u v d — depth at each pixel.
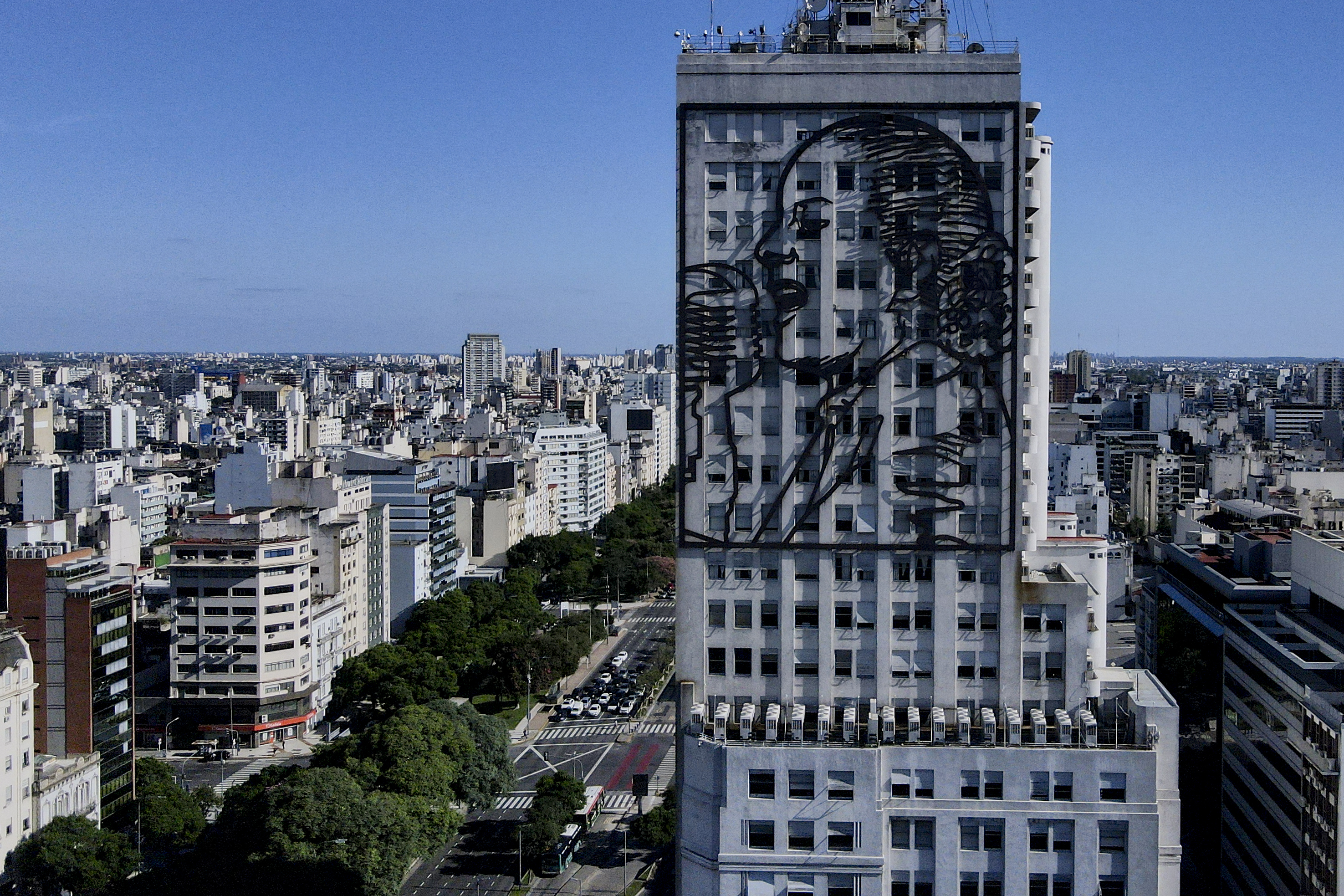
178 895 170.38
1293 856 165.75
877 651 125.25
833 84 121.62
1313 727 158.75
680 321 124.56
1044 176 139.75
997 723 122.50
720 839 119.69
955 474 123.81
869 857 118.00
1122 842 117.06
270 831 177.88
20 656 190.00
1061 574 135.12
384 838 182.25
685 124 122.69
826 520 124.81
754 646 126.56
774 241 123.19
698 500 125.75
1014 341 122.25
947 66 120.94
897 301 122.62
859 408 124.19
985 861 118.25
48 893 185.12
